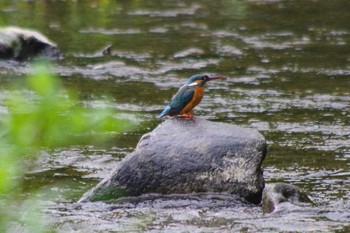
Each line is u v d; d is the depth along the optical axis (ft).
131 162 32.37
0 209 30.07
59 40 72.69
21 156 15.62
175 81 58.08
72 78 58.70
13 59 62.85
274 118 47.73
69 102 12.96
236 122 46.73
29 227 27.71
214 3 94.17
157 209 31.07
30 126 11.71
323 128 45.27
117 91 54.75
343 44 71.20
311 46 70.44
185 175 32.32
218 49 69.31
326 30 77.71
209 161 32.55
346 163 38.24
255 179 32.30
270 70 61.57
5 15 85.46
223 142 33.14
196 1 95.81
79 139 41.65
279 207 30.58
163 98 52.85
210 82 57.72
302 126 45.75
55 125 11.79
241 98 52.95
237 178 32.32
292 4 92.43
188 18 84.58
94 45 70.69
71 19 83.51
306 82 57.57
